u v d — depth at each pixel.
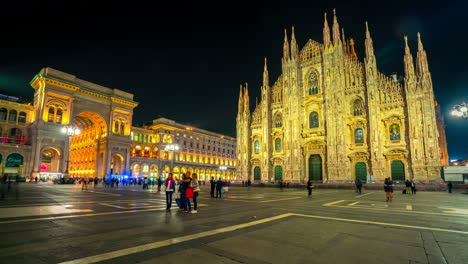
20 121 77.12
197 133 118.62
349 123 54.22
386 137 50.09
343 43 60.41
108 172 85.12
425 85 47.12
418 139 46.44
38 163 69.62
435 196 29.75
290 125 61.53
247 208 16.31
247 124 70.44
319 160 57.97
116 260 6.08
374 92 51.84
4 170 66.50
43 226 9.79
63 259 6.10
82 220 11.18
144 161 97.44
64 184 60.94
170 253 6.67
